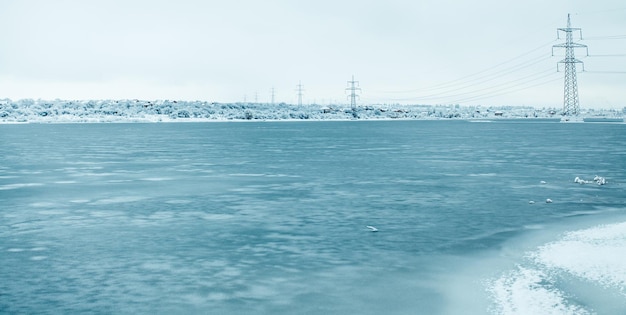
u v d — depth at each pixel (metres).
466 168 49.00
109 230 23.55
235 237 22.19
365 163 54.22
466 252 19.59
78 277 16.94
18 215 26.95
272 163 54.44
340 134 123.62
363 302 14.73
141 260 18.80
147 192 34.69
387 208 28.75
